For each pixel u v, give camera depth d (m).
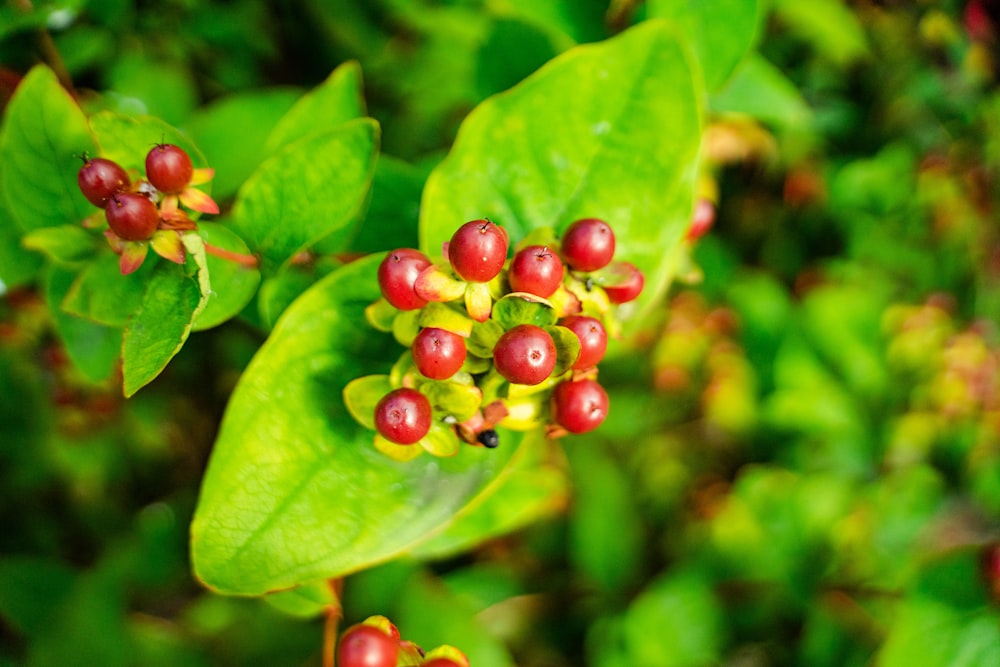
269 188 0.23
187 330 0.21
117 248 0.22
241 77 0.32
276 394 0.22
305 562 0.22
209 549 0.22
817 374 0.44
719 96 0.28
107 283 0.23
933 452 0.45
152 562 0.35
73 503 0.36
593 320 0.22
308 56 0.35
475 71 0.28
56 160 0.23
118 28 0.29
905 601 0.29
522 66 0.27
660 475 0.41
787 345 0.43
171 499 0.36
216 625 0.33
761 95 0.29
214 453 0.22
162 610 0.34
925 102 0.46
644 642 0.36
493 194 0.24
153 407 0.33
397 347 0.23
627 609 0.38
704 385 0.41
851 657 0.36
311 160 0.23
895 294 0.48
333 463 0.22
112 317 0.23
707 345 0.41
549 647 0.38
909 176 0.46
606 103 0.24
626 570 0.39
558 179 0.24
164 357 0.21
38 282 0.27
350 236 0.24
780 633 0.37
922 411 0.44
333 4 0.34
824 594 0.37
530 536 0.39
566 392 0.22
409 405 0.21
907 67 0.45
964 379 0.44
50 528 0.37
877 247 0.47
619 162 0.24
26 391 0.31
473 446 0.22
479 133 0.24
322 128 0.25
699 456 0.42
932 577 0.29
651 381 0.40
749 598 0.38
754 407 0.42
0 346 0.29
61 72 0.26
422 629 0.29
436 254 0.23
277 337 0.22
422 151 0.35
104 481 0.35
